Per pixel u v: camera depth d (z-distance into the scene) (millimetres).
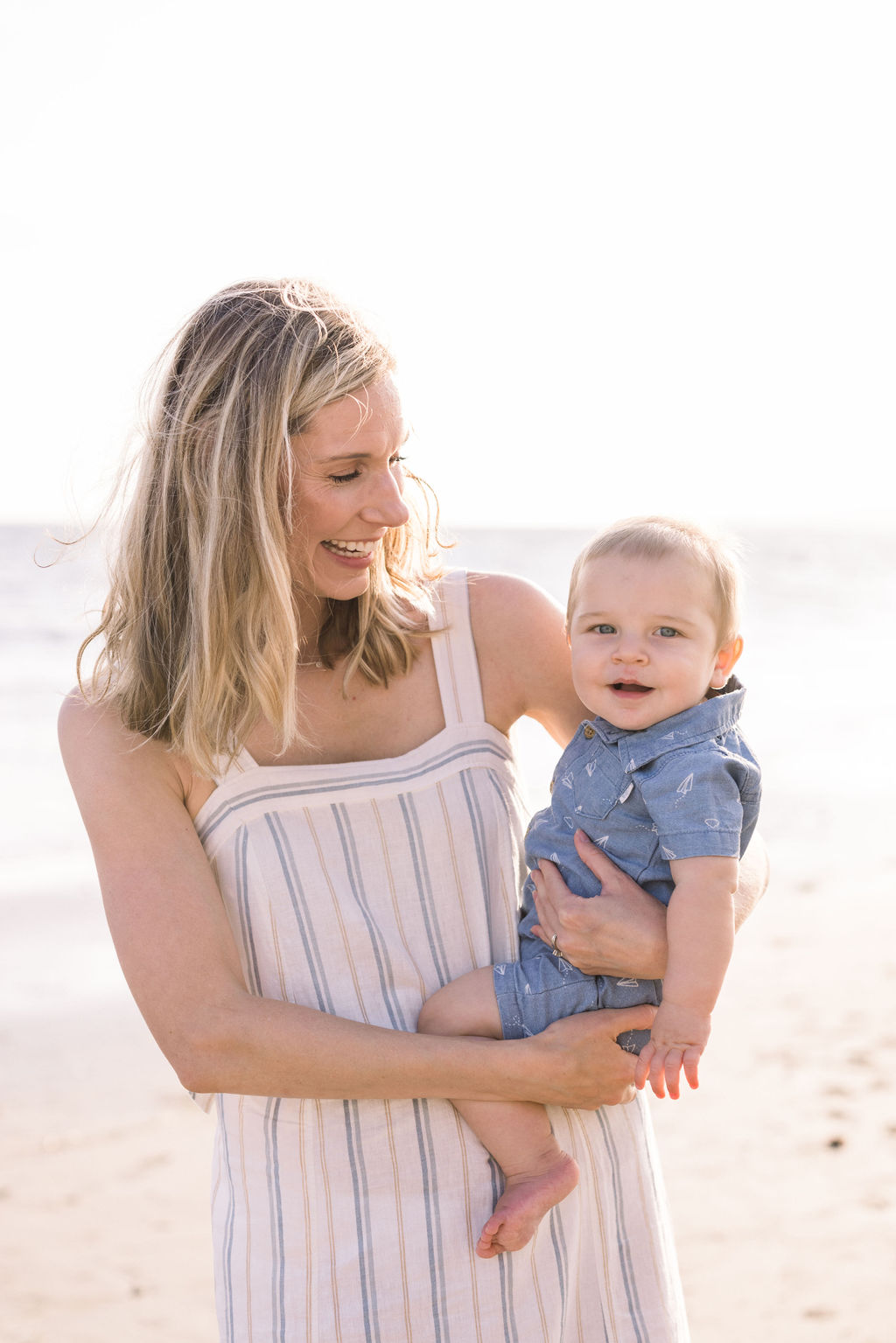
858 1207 4766
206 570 1779
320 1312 1771
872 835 10773
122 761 1833
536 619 2127
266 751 1913
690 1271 4340
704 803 1854
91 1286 4398
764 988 7129
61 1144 5445
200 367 1827
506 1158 1841
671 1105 5672
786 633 26734
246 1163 1857
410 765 1969
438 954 1932
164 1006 1712
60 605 24328
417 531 2096
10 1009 6930
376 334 1867
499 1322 1810
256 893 1847
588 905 1854
